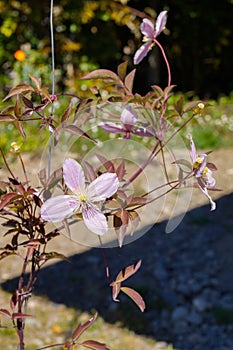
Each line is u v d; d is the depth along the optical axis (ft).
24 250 6.10
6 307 5.13
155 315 5.19
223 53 13.02
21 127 2.11
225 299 5.42
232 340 4.85
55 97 2.14
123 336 4.86
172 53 12.83
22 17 10.66
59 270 5.93
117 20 11.21
